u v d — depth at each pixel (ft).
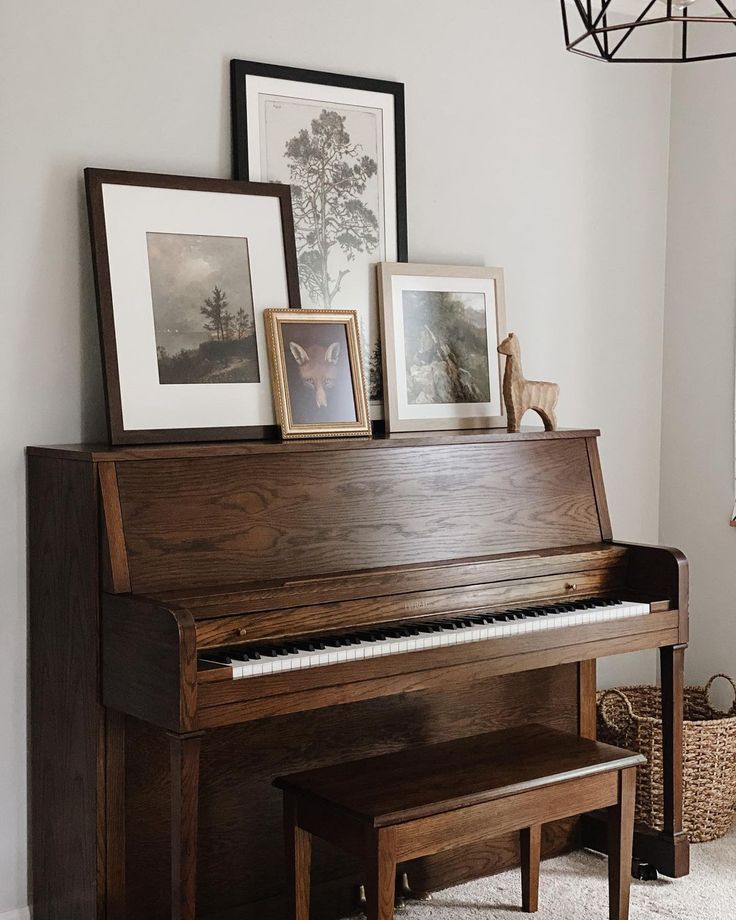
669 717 9.63
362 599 8.29
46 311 8.70
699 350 12.44
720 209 12.11
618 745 10.75
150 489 7.70
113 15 8.87
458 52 10.90
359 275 10.25
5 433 8.56
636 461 12.75
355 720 9.07
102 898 7.78
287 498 8.29
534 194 11.59
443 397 10.69
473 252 11.19
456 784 7.95
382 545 8.68
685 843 9.82
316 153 9.92
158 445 8.54
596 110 12.01
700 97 12.28
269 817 8.66
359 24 10.21
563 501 9.94
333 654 7.54
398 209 10.45
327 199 10.02
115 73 8.91
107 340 8.54
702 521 12.50
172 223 8.93
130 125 9.00
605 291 12.28
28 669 8.73
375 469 8.79
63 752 8.18
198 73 9.32
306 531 8.32
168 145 9.21
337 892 9.05
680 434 12.71
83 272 8.83
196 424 8.90
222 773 8.41
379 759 8.55
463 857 9.79
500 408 11.10
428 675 8.03
